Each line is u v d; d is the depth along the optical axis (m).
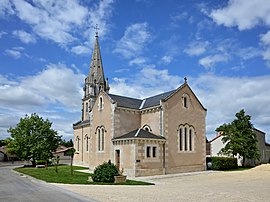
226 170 36.50
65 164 53.19
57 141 53.00
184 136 34.16
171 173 31.67
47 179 25.06
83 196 14.64
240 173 31.17
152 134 31.80
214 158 37.09
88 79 58.94
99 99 36.53
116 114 33.22
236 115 41.44
